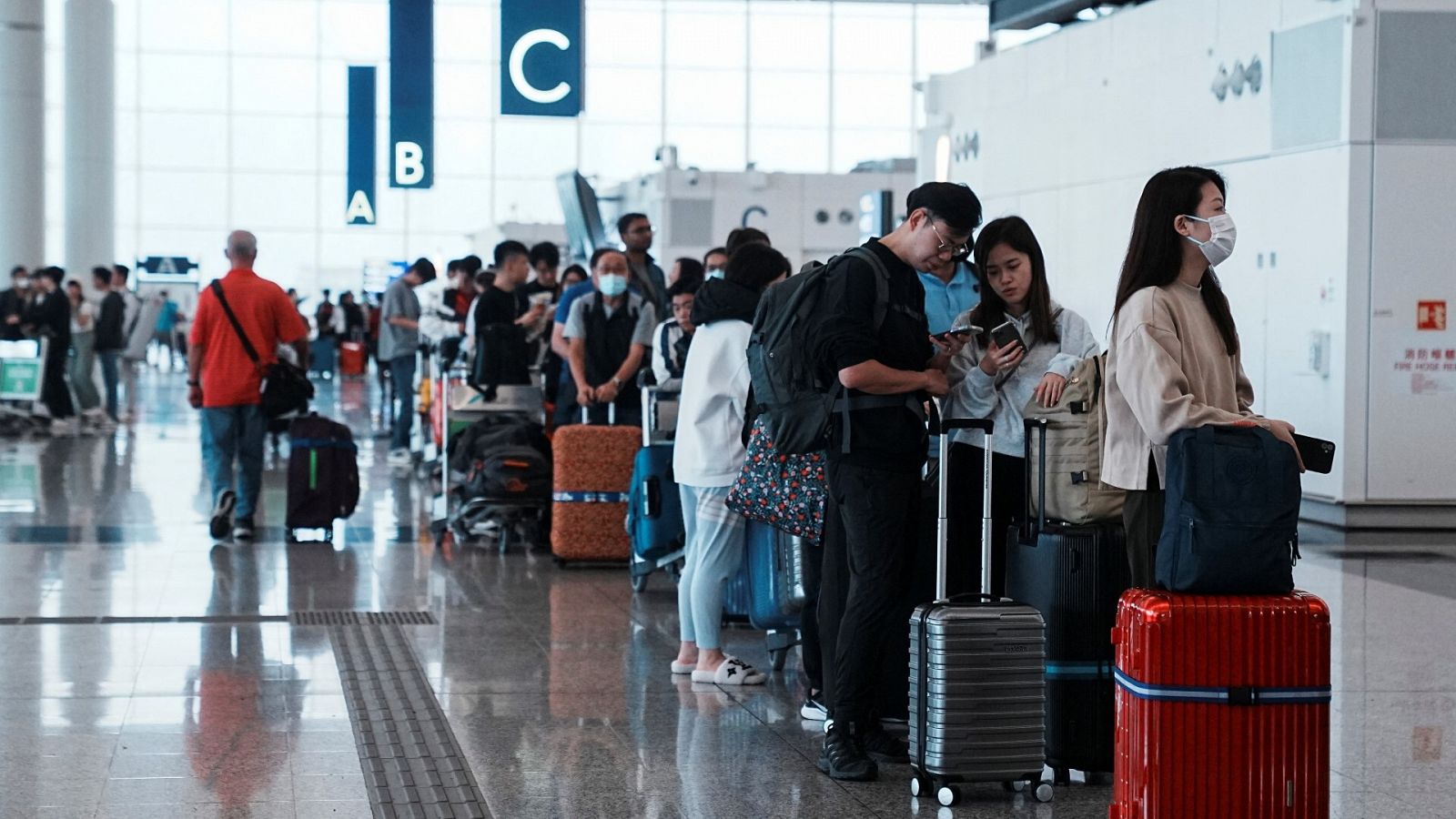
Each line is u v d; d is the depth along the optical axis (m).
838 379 4.84
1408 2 11.06
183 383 32.72
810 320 4.89
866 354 4.79
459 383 10.95
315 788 4.84
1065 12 18.73
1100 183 14.32
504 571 9.30
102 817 4.54
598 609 8.07
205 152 39.38
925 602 4.87
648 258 10.59
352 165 22.48
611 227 28.53
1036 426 5.00
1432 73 11.14
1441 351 11.28
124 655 6.75
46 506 12.11
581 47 12.05
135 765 5.07
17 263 27.05
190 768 5.05
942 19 39.22
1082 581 4.89
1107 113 14.20
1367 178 11.14
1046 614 4.92
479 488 10.02
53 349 19.55
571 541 9.34
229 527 10.30
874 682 5.04
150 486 13.66
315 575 9.04
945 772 4.70
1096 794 4.85
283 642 7.08
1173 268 4.35
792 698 6.17
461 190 39.66
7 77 26.92
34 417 19.73
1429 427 11.31
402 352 16.19
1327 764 3.97
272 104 39.56
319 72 39.66
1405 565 9.59
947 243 4.88
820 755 5.29
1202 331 4.37
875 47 39.28
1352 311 11.22
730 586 7.57
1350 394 11.26
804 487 5.50
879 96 39.38
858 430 4.87
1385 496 11.32
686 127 39.22
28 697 5.98
